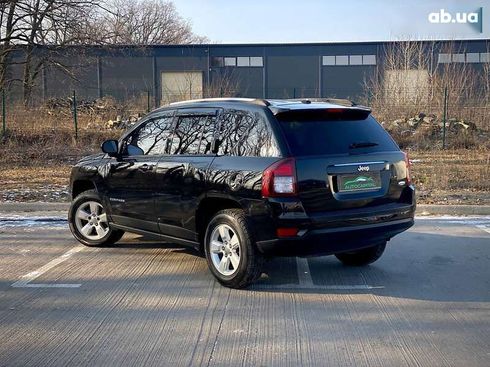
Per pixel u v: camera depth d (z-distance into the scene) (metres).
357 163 5.84
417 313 5.30
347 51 45.56
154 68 45.22
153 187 6.72
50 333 4.81
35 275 6.53
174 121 6.80
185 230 6.43
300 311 5.34
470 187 12.75
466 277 6.50
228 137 6.11
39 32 22.97
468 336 4.74
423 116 22.23
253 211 5.62
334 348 4.48
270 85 46.25
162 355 4.36
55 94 29.59
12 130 20.67
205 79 45.66
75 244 8.09
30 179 14.47
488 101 22.94
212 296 5.78
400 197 6.18
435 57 30.69
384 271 6.75
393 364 4.20
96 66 43.44
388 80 26.39
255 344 4.56
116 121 23.05
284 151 5.58
